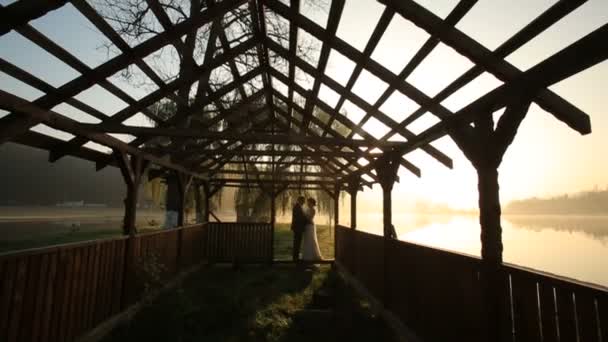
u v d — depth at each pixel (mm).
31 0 2221
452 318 2900
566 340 1771
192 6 3605
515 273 2189
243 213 14336
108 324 3783
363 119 4590
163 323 3877
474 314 2566
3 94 2457
